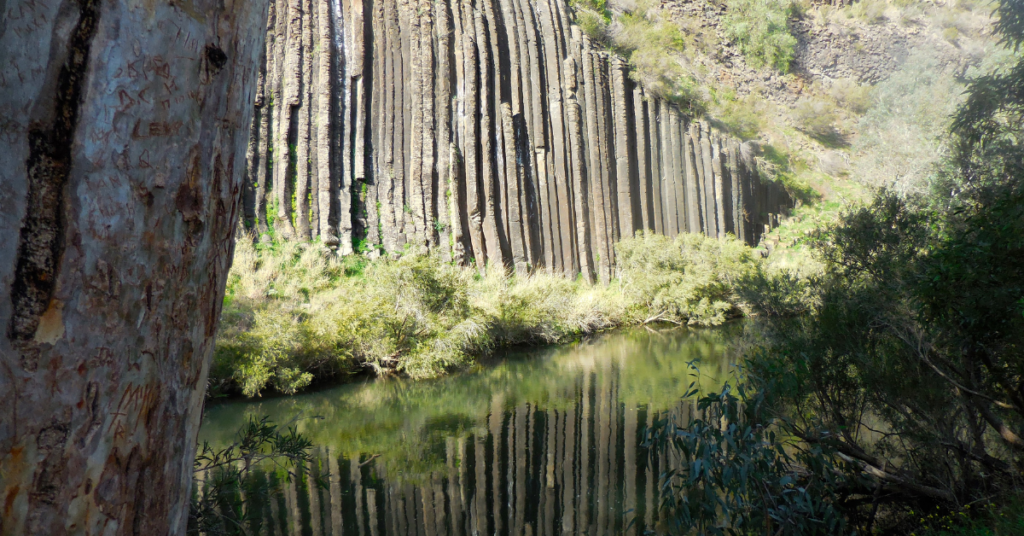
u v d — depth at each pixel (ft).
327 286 48.19
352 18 57.06
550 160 67.00
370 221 55.26
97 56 2.23
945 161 26.94
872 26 113.91
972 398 14.11
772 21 107.14
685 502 11.61
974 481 14.10
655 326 57.88
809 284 22.58
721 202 82.38
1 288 2.14
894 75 65.72
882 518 14.49
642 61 79.87
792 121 103.60
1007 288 10.34
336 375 35.47
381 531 15.61
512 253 61.52
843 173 95.66
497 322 45.65
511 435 23.77
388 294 37.68
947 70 63.57
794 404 16.69
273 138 52.65
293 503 17.28
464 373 36.40
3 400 2.12
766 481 11.13
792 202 91.56
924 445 14.52
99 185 2.25
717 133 86.22
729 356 38.42
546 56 70.03
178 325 2.65
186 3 2.51
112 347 2.34
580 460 20.95
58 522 2.25
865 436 18.66
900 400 14.93
